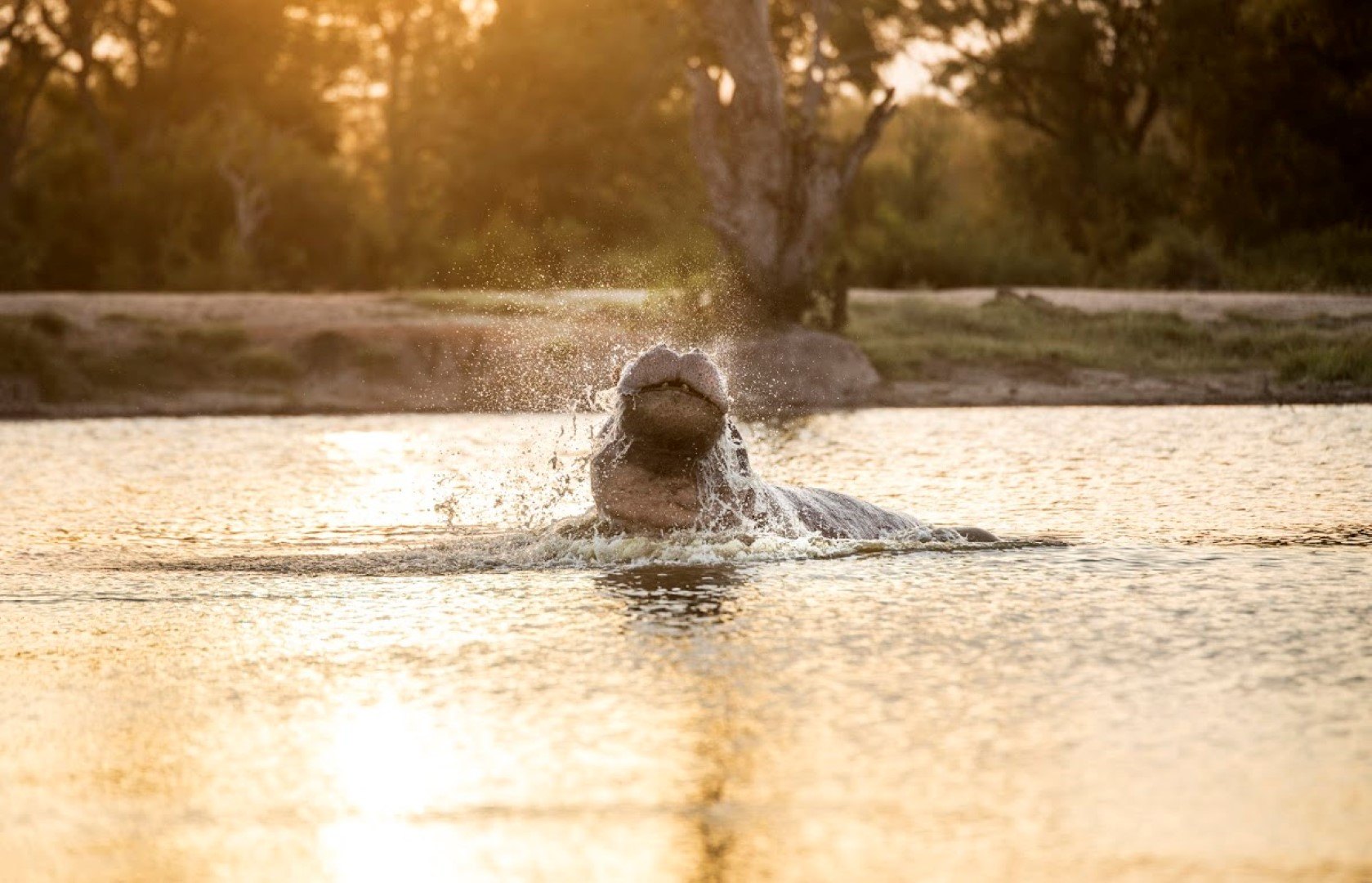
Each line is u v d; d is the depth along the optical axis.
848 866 9.29
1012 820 9.98
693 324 61.22
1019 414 49.81
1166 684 13.21
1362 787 10.48
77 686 13.69
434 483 30.55
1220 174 99.75
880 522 22.12
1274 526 22.98
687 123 119.62
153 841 9.88
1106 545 20.83
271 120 123.69
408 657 14.61
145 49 124.31
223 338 62.19
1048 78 111.50
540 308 64.50
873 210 111.56
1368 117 96.62
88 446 41.44
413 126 124.88
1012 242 98.00
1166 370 58.69
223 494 29.44
